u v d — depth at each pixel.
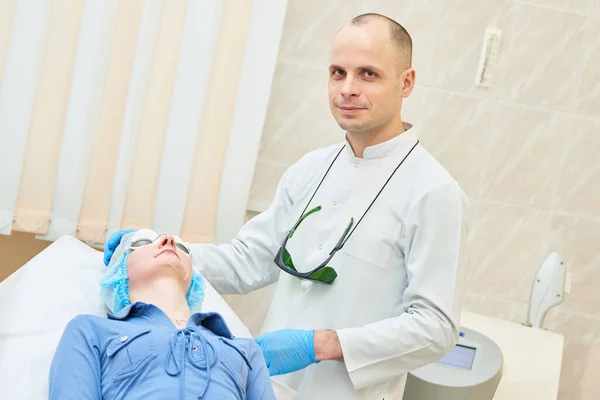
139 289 1.83
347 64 1.83
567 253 3.14
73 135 2.78
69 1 2.71
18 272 1.91
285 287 2.00
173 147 2.85
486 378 2.25
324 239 1.95
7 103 2.72
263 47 2.87
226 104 2.86
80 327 1.58
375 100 1.83
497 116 3.07
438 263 1.83
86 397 1.48
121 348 1.55
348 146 2.01
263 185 3.05
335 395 1.88
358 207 1.93
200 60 2.82
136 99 2.79
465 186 3.10
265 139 3.03
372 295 1.88
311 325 1.92
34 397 1.56
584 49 3.04
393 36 1.86
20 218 2.77
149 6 2.76
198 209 2.90
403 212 1.88
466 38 3.03
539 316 2.88
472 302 3.17
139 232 1.93
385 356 1.79
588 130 3.08
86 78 2.76
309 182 2.08
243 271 2.14
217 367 1.58
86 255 2.07
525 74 3.05
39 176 2.76
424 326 1.79
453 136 3.07
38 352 1.65
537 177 3.10
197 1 2.80
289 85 3.01
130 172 2.82
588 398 3.19
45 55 2.72
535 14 3.03
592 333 3.17
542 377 2.41
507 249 3.14
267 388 1.68
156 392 1.49
